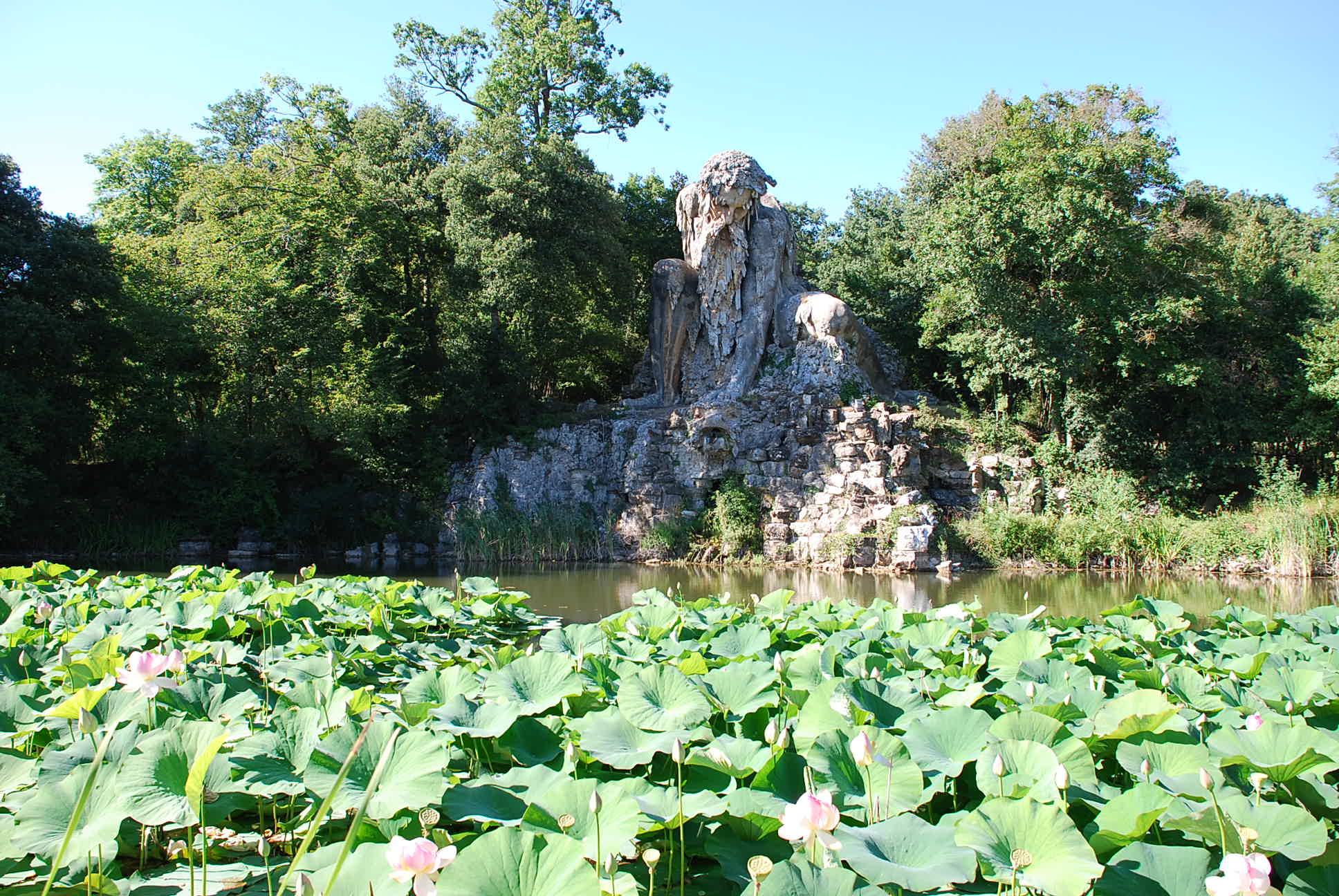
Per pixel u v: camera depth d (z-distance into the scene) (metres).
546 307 31.84
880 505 26.20
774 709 5.83
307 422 28.73
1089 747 5.20
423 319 34.34
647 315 38.19
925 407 29.73
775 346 31.33
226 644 7.73
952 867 3.62
